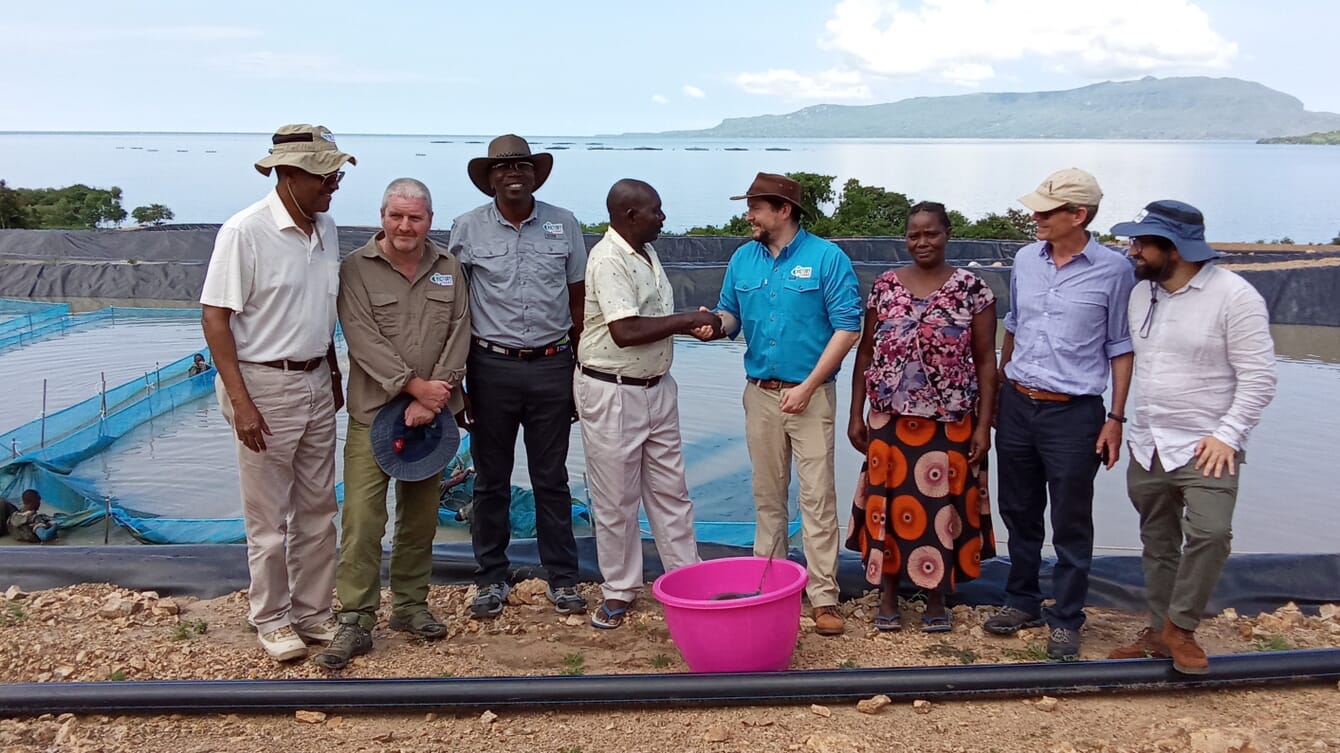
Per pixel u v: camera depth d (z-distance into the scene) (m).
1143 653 4.06
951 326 4.14
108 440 10.05
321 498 4.07
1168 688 3.74
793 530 6.86
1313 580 4.87
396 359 4.02
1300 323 14.71
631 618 4.56
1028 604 4.40
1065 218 3.95
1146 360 3.81
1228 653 4.15
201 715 3.50
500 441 4.48
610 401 4.30
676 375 13.42
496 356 4.36
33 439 9.98
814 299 4.24
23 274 18.72
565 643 4.29
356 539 4.03
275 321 3.79
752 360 4.42
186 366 13.14
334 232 4.05
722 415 11.35
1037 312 4.09
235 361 3.72
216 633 4.30
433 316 4.11
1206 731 3.33
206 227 22.81
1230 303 3.60
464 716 3.53
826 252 4.25
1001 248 17.67
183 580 4.82
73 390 12.20
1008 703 3.67
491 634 4.38
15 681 3.77
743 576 4.21
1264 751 3.25
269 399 3.81
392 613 4.38
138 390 11.93
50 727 3.38
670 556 4.58
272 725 3.46
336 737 3.39
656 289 4.39
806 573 3.95
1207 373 3.69
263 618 3.99
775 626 3.75
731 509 8.20
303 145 3.72
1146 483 3.88
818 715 3.55
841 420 11.02
